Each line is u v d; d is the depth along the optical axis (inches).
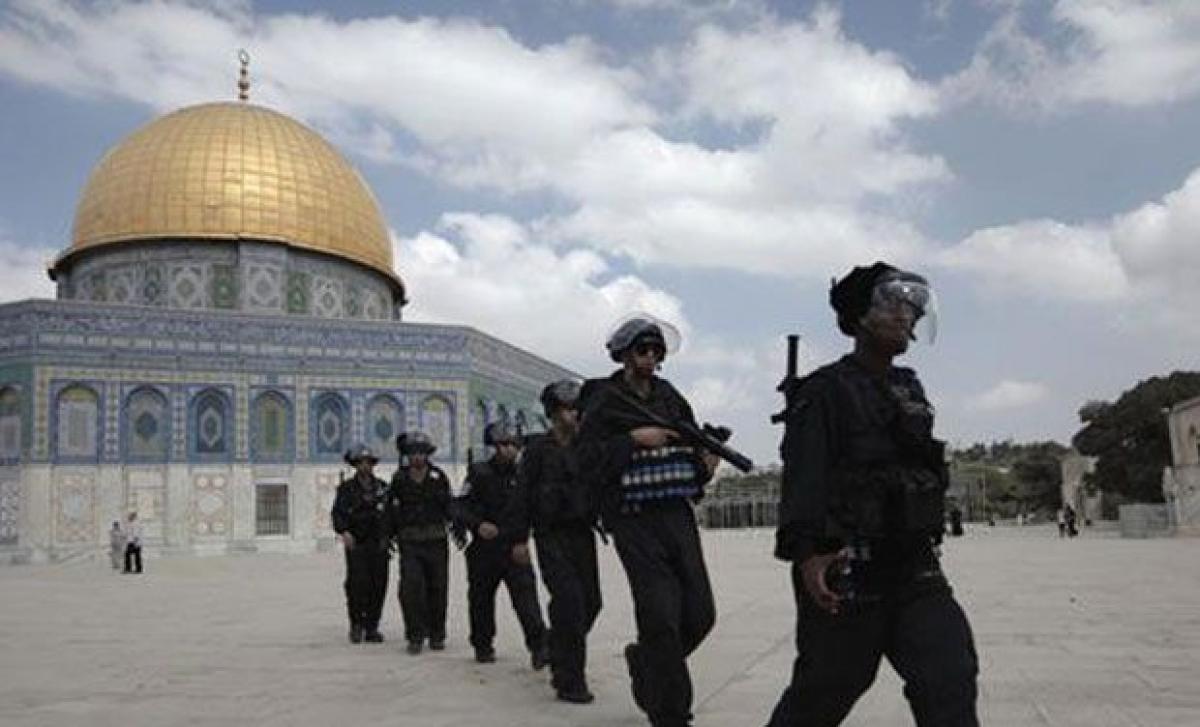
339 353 1430.9
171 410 1336.1
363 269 1689.2
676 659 189.2
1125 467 1964.8
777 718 133.9
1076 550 908.6
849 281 137.9
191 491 1328.7
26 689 272.1
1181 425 1467.8
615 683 265.1
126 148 1626.5
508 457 309.4
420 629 336.5
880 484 127.8
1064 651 290.7
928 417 131.1
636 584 193.6
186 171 1565.0
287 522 1373.0
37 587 742.5
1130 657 278.7
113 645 368.5
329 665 309.3
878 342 135.2
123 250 1563.7
